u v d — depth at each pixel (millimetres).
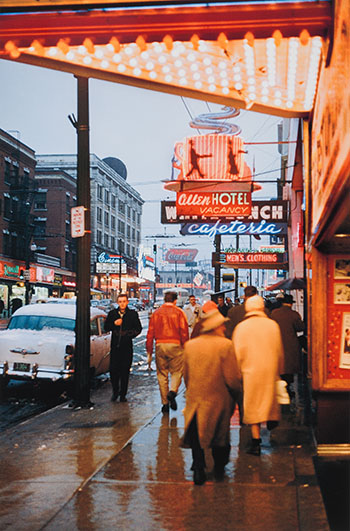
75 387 9688
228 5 4031
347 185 3551
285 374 9906
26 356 10977
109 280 78438
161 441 7121
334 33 3945
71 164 77438
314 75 5309
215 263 21031
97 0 4020
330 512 4633
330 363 6609
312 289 6738
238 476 5641
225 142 16234
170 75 5016
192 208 16547
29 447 7031
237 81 5297
